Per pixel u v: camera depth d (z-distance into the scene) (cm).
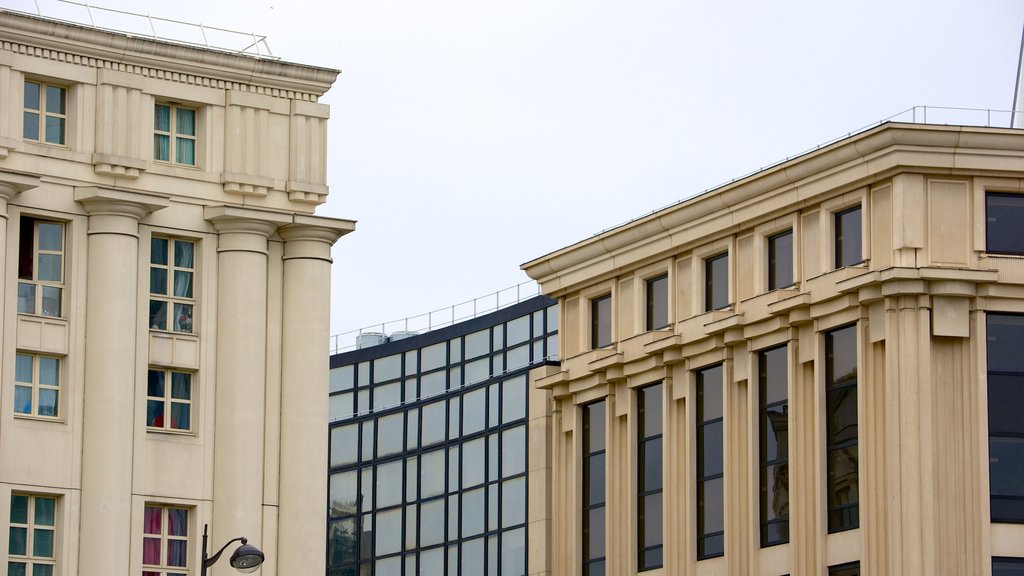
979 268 7938
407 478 10881
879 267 8019
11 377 7044
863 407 8006
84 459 7144
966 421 7900
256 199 7600
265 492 7438
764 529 8531
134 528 7181
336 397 11556
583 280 9675
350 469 11300
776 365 8588
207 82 7569
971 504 7850
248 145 7600
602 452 9519
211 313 7444
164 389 7362
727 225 8812
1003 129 7969
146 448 7250
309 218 7581
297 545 7431
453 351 10906
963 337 7912
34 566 7050
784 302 8362
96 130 7338
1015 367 7962
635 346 9306
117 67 7400
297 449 7488
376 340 11838
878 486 7956
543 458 9825
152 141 7444
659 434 9200
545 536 9738
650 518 9200
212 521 7338
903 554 7781
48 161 7231
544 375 9938
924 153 7950
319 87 7775
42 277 7200
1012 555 7850
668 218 9088
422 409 10881
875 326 8012
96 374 7181
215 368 7425
